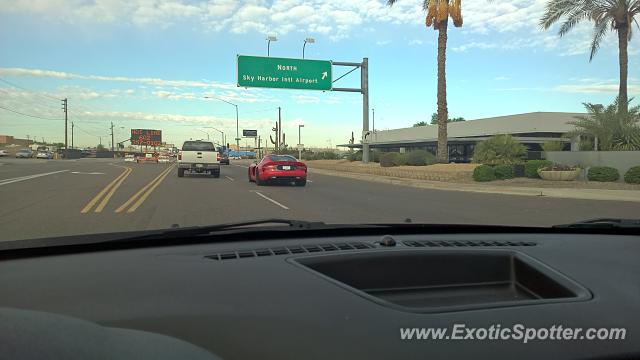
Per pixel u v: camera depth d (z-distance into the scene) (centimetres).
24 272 310
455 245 374
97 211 1209
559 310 248
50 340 197
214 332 214
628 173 2105
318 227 455
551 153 2625
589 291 277
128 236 390
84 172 3030
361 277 330
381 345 206
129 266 323
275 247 377
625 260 347
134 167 4044
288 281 283
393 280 332
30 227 965
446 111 2989
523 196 1861
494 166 2528
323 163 4675
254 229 434
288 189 2048
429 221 1133
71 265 328
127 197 1545
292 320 227
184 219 1107
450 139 4456
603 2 2641
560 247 386
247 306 244
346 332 216
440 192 2022
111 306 245
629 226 483
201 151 2691
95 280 290
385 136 7062
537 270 315
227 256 349
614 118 2448
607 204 1580
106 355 186
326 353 199
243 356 195
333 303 248
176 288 272
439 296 316
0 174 2698
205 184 2191
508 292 329
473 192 2038
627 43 2620
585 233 474
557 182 2233
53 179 2336
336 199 1659
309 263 323
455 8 2816
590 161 2388
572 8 2708
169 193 1719
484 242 399
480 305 253
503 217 1241
